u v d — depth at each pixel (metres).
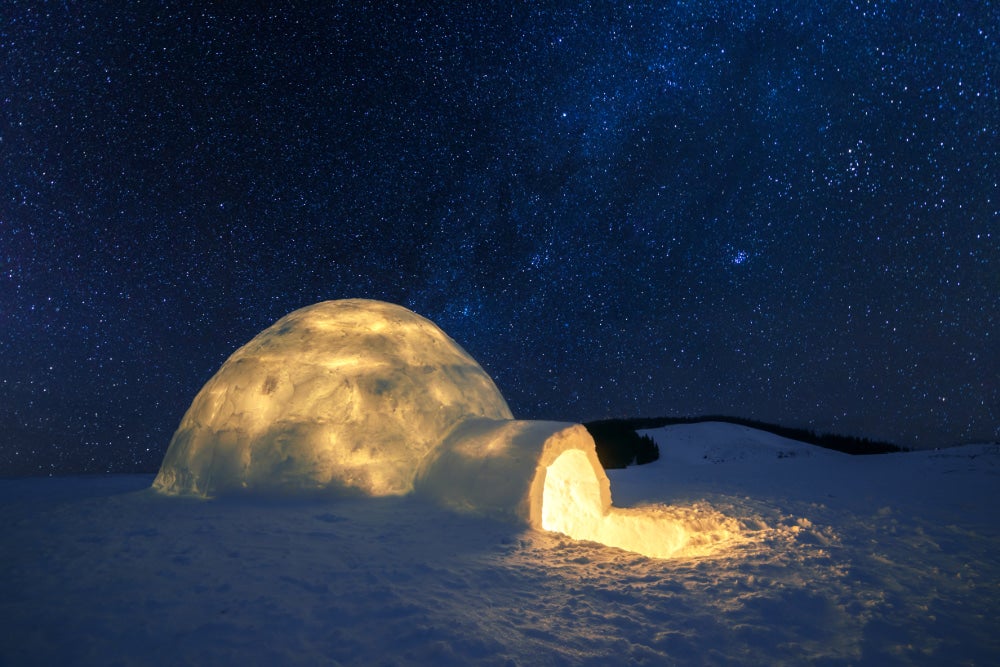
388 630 4.16
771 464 17.45
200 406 9.08
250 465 8.03
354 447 8.02
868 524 8.34
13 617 4.20
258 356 8.93
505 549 6.00
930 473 14.25
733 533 7.60
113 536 6.20
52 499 9.30
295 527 6.53
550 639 4.20
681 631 4.45
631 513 8.81
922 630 4.66
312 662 3.72
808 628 4.67
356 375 8.49
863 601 5.19
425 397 8.64
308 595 4.70
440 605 4.60
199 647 3.84
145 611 4.34
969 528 8.27
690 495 11.24
